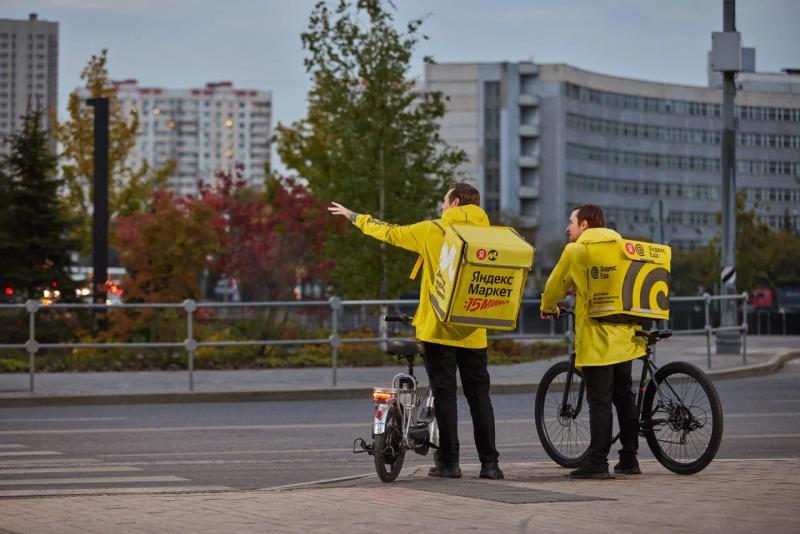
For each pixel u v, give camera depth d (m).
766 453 15.62
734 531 8.45
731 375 28.78
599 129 181.12
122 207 67.25
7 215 43.56
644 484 11.38
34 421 20.28
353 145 38.34
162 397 23.81
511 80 172.88
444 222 12.30
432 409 12.83
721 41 34.62
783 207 180.75
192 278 34.59
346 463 15.20
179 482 13.66
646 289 12.41
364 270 37.84
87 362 28.66
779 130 180.75
